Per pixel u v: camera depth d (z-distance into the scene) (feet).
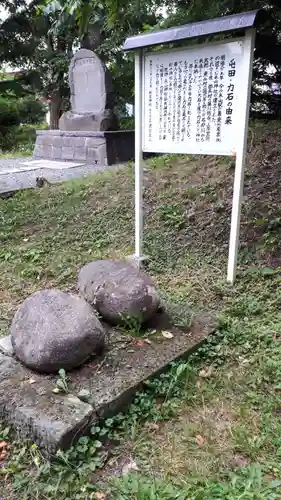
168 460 6.21
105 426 6.73
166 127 11.80
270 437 6.54
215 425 6.93
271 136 18.89
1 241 15.53
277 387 7.61
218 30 9.91
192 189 16.84
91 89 31.68
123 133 29.84
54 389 7.04
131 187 18.85
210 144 11.07
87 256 13.80
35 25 41.78
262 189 15.57
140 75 11.94
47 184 21.61
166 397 7.46
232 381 7.93
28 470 6.09
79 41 39.60
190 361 8.36
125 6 16.35
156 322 9.41
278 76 19.80
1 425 6.84
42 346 7.31
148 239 14.66
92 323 7.78
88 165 28.99
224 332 9.38
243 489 5.50
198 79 10.84
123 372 7.61
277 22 16.65
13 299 11.58
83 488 5.71
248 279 11.75
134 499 5.47
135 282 9.00
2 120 51.03
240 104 10.26
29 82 47.70
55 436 6.10
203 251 13.58
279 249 12.73
